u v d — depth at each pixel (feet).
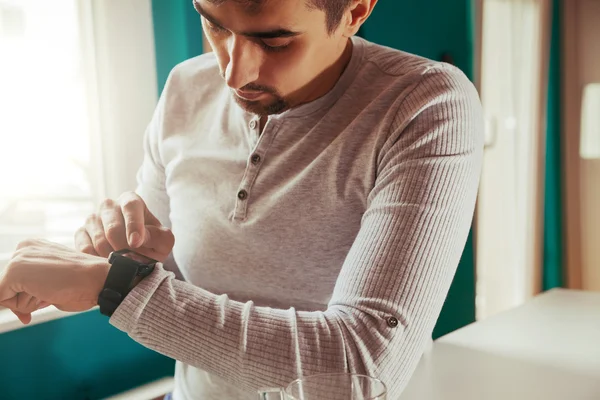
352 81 3.01
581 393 3.45
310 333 2.43
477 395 3.44
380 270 2.48
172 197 3.47
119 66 5.31
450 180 2.61
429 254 2.50
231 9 2.33
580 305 5.32
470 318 10.18
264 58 2.51
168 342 2.46
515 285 12.86
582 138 13.96
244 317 2.47
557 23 13.66
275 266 3.08
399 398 3.42
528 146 12.57
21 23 5.12
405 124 2.71
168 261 3.59
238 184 3.18
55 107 5.39
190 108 3.56
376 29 7.92
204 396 3.32
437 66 2.89
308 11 2.39
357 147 2.91
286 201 3.02
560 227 14.34
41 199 5.44
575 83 13.91
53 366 4.81
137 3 5.34
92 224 3.11
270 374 2.40
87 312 5.00
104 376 5.15
